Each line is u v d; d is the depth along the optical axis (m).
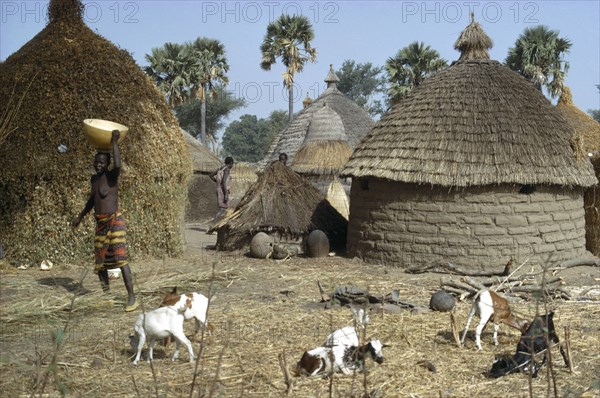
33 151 12.58
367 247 13.13
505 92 13.00
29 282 10.48
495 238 12.05
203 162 24.69
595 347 7.00
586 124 23.19
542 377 6.06
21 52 13.68
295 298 9.60
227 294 9.91
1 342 7.26
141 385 5.80
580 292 10.10
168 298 6.64
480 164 12.09
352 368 6.04
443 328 7.76
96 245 8.81
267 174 15.07
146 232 13.27
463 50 14.03
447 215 12.19
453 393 5.64
